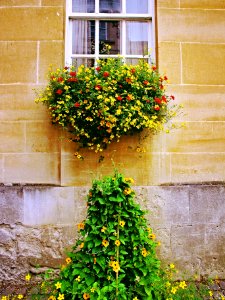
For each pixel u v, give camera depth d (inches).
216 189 154.9
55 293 102.2
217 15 160.2
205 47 159.3
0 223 149.2
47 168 153.2
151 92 145.9
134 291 100.2
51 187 150.9
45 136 153.6
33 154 153.3
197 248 153.3
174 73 157.4
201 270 152.6
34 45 155.2
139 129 148.4
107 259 101.4
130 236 102.0
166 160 155.3
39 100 145.4
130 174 153.3
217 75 159.2
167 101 150.0
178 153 156.1
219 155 157.9
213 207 154.5
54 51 155.0
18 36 155.3
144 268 100.0
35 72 154.4
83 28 169.0
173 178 155.6
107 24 169.3
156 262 103.7
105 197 100.9
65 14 161.2
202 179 156.8
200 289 140.6
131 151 153.7
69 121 144.8
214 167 157.5
